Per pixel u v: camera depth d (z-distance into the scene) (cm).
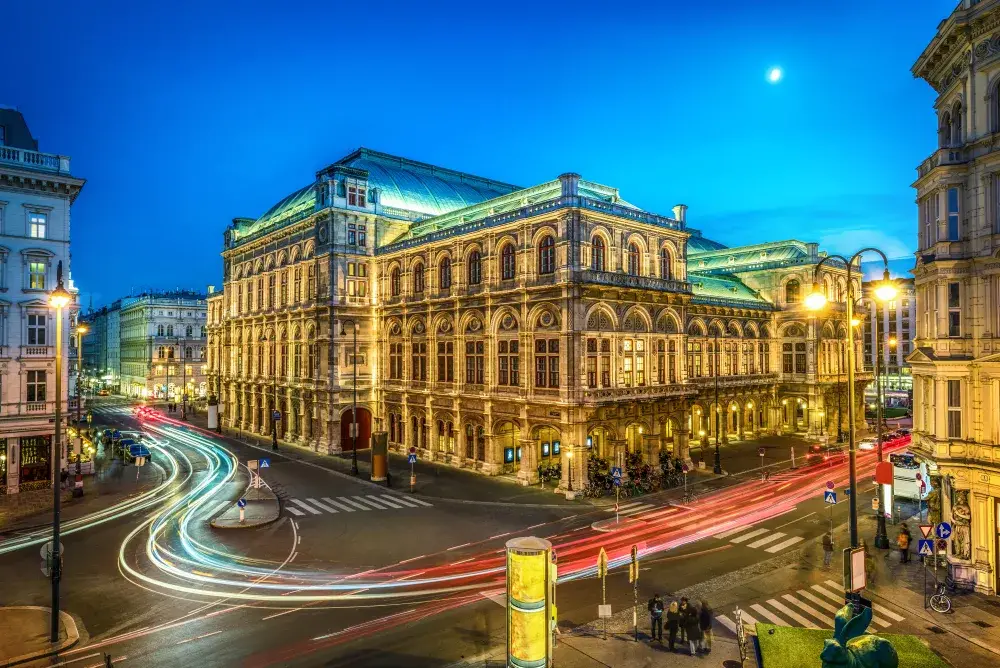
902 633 2244
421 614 2414
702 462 5341
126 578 2798
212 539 3381
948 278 2644
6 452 4447
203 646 2142
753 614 2408
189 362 13175
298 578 2805
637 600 2558
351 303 6347
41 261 4616
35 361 4566
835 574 2850
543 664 1923
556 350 4594
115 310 15550
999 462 2464
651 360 5041
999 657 2064
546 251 4738
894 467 4150
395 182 7188
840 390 7131
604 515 3881
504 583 2738
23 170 4462
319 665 2008
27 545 3288
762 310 7175
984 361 2492
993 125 2547
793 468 5331
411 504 4166
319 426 6391
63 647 2117
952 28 2652
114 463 5769
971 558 2603
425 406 5762
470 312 5322
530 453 4750
